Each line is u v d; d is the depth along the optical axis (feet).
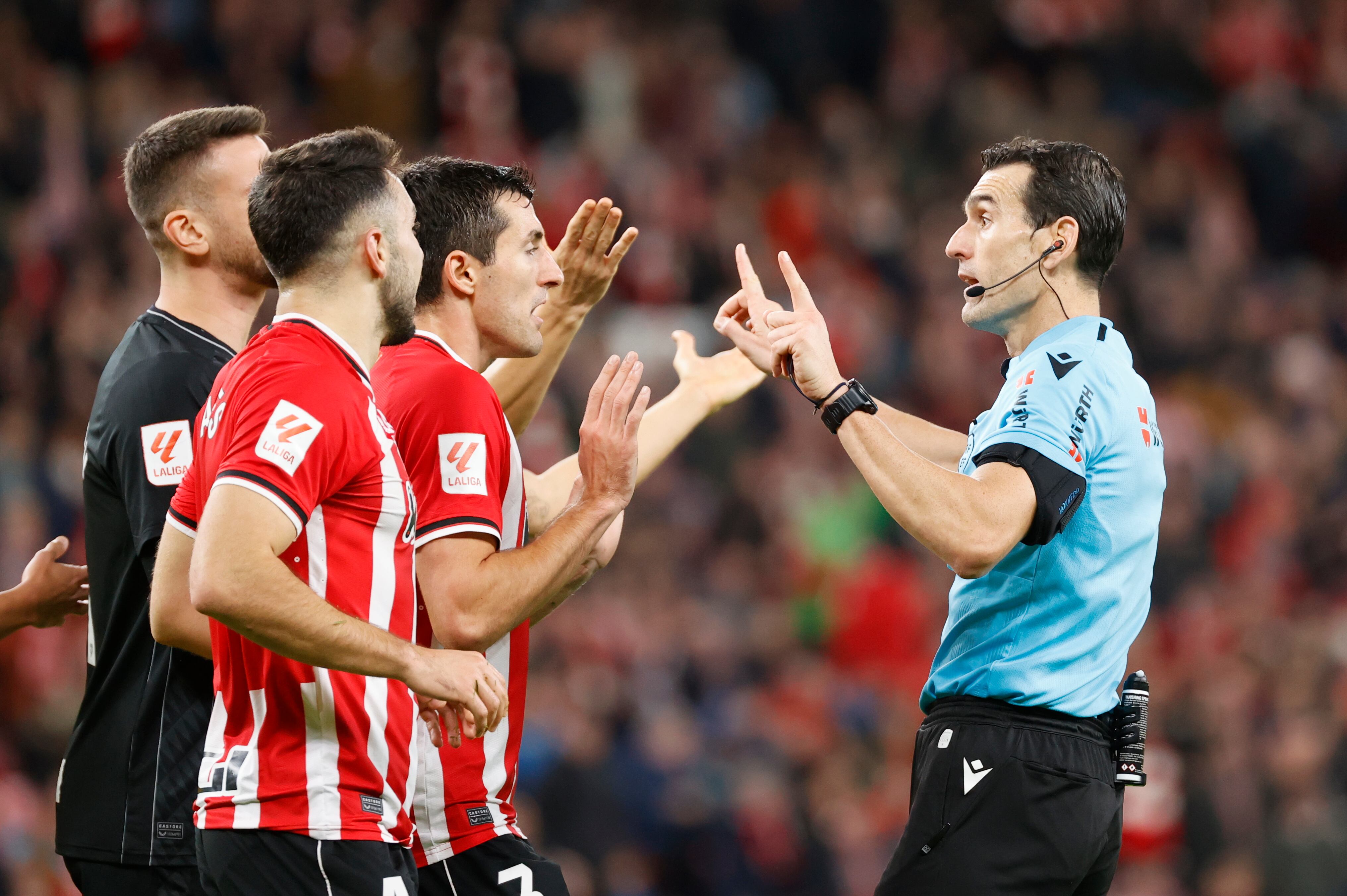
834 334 151.33
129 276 132.26
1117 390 40.40
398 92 159.84
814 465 138.51
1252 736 115.14
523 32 168.55
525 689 43.83
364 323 36.40
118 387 40.93
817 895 103.71
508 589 37.60
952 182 180.75
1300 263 189.98
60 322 127.13
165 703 39.99
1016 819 39.19
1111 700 40.88
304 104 160.15
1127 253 173.78
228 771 35.19
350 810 35.19
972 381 154.92
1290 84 204.74
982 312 42.88
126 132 143.95
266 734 35.06
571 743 103.09
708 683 116.16
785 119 183.83
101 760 40.32
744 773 107.04
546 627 111.96
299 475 33.47
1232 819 109.40
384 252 36.45
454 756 41.73
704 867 102.68
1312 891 105.50
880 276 168.45
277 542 33.04
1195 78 200.54
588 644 112.06
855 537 135.33
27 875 87.35
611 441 39.68
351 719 35.42
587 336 140.46
